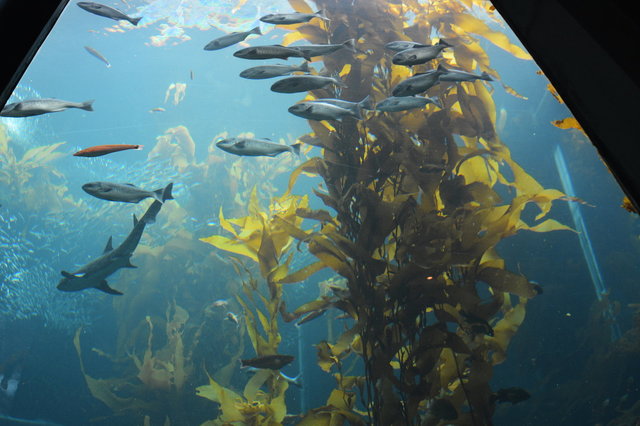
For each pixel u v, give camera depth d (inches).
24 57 26.1
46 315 628.4
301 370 508.7
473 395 152.8
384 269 159.9
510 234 164.1
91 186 211.8
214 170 531.2
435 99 178.9
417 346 156.3
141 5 753.6
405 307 156.3
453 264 156.2
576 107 25.6
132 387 369.1
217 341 409.4
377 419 149.1
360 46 213.5
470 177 189.8
